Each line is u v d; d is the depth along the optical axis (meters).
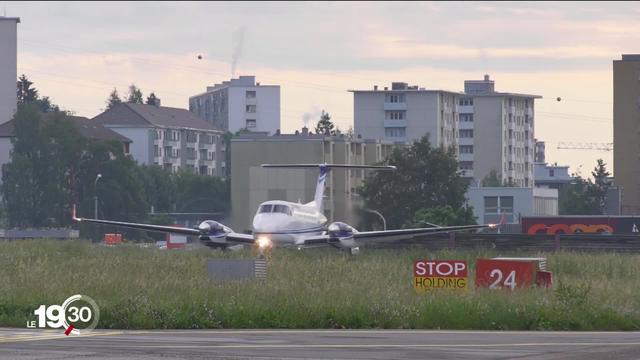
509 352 86.25
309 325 111.12
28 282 143.38
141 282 143.00
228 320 110.81
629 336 102.00
